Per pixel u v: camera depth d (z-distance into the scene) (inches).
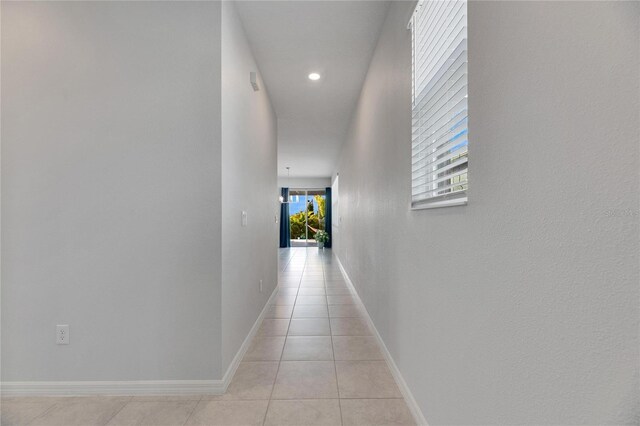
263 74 126.8
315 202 458.3
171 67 74.3
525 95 31.0
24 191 74.2
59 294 74.0
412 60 67.0
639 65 19.8
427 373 58.1
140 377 74.1
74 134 74.1
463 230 44.2
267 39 102.0
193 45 74.6
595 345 23.3
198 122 74.3
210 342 74.0
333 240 387.9
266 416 65.6
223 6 76.1
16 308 74.0
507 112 34.1
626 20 20.6
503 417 34.8
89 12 74.6
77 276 73.9
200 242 74.2
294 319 128.3
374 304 110.2
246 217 99.2
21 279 74.2
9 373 74.0
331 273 237.6
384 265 94.1
